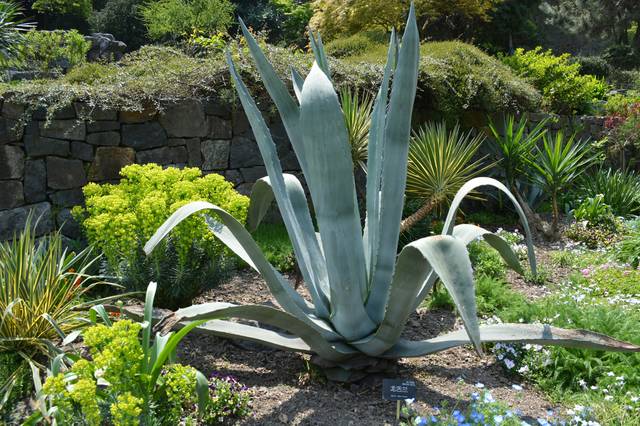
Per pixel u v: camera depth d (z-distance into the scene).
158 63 6.42
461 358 3.64
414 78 3.00
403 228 5.34
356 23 12.42
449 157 5.36
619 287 5.19
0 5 9.98
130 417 2.17
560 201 8.69
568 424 2.77
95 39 15.51
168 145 5.92
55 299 3.42
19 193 5.06
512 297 4.56
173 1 18.81
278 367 3.38
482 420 2.61
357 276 2.96
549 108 10.38
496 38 21.55
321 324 3.08
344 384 3.14
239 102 6.34
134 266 3.71
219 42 7.50
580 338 2.97
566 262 6.16
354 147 5.18
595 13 30.91
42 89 5.16
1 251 3.62
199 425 2.70
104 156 5.52
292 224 3.23
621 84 24.75
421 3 13.24
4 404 2.86
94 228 3.78
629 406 3.01
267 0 26.06
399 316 2.82
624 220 7.89
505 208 8.25
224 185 3.98
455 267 2.35
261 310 2.75
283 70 6.58
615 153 10.02
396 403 2.96
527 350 3.50
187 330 2.54
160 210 3.65
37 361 3.23
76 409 2.33
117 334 2.35
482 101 8.15
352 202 2.86
